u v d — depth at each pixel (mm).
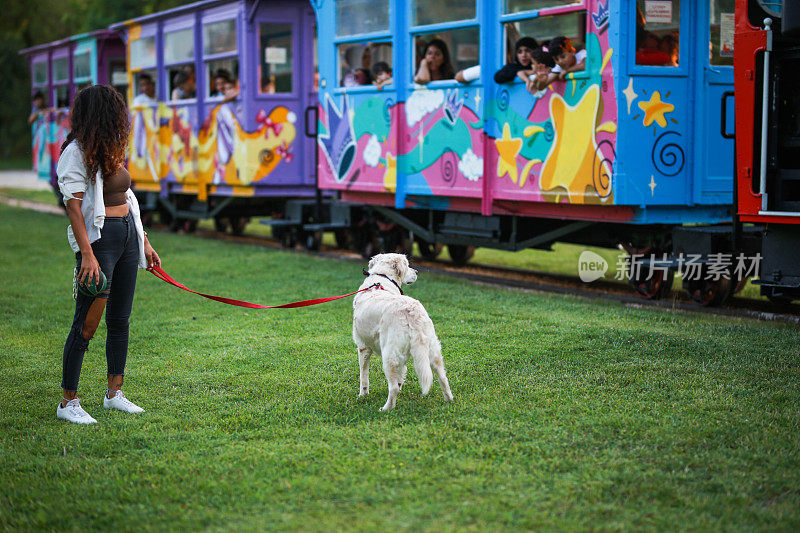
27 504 3877
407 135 10836
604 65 8172
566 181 8703
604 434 4574
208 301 9023
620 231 9242
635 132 8156
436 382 5738
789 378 5578
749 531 3422
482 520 3551
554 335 7027
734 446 4355
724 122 8023
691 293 8633
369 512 3658
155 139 16922
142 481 4094
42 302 9070
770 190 7465
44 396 5652
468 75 9703
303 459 4312
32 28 47562
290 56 14102
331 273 10750
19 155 50281
